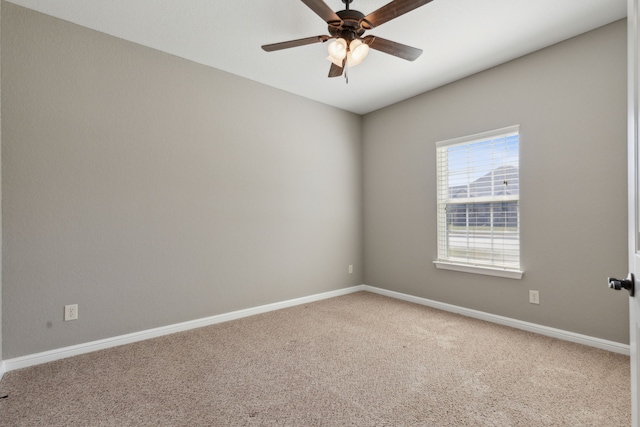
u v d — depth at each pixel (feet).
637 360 2.93
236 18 7.35
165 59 8.81
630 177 3.08
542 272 8.57
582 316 7.91
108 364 6.99
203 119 9.48
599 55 7.62
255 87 10.62
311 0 5.50
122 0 6.71
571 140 8.05
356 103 12.67
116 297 8.00
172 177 8.90
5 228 6.68
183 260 9.08
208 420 5.11
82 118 7.57
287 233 11.44
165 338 8.47
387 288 12.98
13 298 6.76
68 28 7.42
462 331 8.89
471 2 6.75
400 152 12.41
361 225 13.94
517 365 6.85
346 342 8.17
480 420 5.05
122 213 8.09
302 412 5.30
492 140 9.70
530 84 8.77
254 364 6.98
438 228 11.17
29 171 6.93
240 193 10.25
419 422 5.03
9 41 6.77
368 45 6.64
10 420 5.09
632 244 3.04
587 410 5.28
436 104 11.13
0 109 6.63
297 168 11.76
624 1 6.73
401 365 6.90
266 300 10.85
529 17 7.25
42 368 6.79
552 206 8.38
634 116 2.93
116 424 5.01
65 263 7.34
